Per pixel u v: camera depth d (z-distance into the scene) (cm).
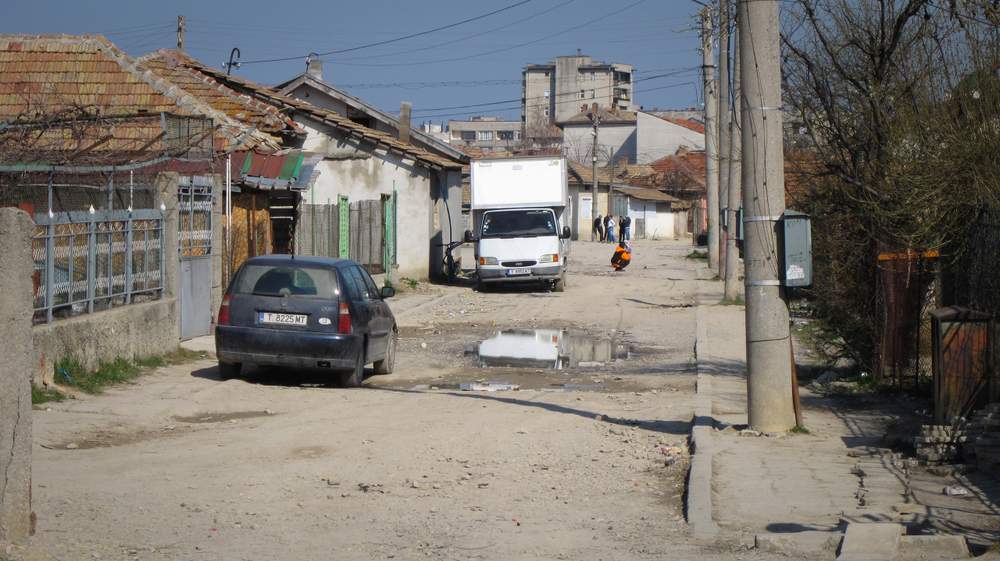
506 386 1403
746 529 674
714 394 1309
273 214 2373
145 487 773
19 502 570
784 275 988
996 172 1080
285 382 1387
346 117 3788
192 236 1689
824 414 1134
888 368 1274
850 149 1277
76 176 1639
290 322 1310
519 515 723
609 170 8506
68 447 909
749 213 999
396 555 621
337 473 844
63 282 1242
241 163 2239
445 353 1805
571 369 1611
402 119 3753
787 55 1309
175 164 1984
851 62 1292
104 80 2386
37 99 2275
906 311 1264
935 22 1207
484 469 874
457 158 3803
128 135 2264
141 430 1009
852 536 610
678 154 9238
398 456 915
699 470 826
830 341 1452
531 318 2384
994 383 907
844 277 1379
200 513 707
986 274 1048
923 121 1182
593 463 907
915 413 1122
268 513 716
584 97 13625
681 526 689
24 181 1598
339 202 2666
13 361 565
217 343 1322
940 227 1188
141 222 1460
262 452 917
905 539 601
